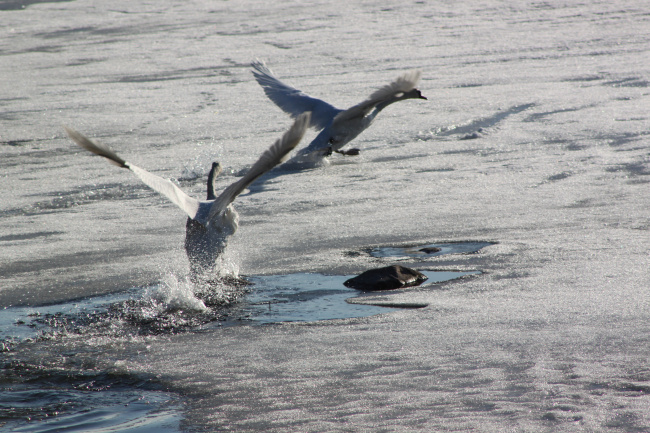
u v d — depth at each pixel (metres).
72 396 6.81
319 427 5.88
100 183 18.33
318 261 11.30
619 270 9.86
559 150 18.95
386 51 39.78
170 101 29.73
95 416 6.37
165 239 13.12
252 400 6.50
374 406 6.22
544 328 7.89
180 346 8.06
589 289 9.16
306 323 8.61
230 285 10.30
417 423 5.85
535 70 32.28
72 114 27.94
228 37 48.38
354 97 27.42
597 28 44.03
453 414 5.98
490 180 16.33
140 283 10.58
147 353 7.89
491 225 12.81
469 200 14.72
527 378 6.61
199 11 63.56
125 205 16.05
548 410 5.96
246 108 27.78
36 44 49.16
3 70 39.81
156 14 62.75
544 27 45.66
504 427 5.70
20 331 8.78
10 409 6.54
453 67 34.12
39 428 6.14
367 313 8.86
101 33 53.25
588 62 33.41
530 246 11.36
